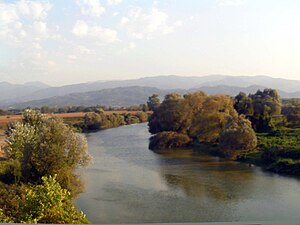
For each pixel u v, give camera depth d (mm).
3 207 19938
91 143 62719
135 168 41250
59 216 12492
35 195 12945
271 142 51469
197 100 66125
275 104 71500
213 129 57719
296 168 38656
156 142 58031
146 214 25188
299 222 3049
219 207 26875
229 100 62406
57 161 29328
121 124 103688
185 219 24078
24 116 43719
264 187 32844
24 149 30828
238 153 47781
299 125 68312
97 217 24422
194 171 39969
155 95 131750
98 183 33875
